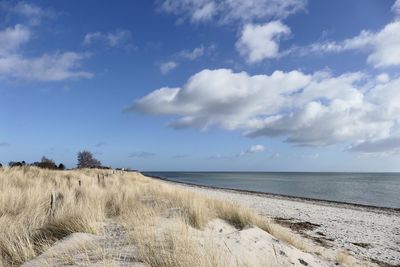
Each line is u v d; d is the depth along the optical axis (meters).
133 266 4.91
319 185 76.06
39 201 9.51
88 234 6.75
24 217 7.75
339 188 65.44
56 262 5.04
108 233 6.98
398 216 25.20
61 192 11.17
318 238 14.55
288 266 6.80
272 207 26.19
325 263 8.44
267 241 8.34
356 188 65.88
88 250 5.61
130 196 12.20
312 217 21.64
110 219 8.52
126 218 8.09
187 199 12.63
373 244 14.39
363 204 36.62
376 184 83.00
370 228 18.83
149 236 6.29
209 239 6.86
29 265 5.06
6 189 11.16
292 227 17.03
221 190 49.53
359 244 14.06
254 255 6.95
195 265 4.87
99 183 18.86
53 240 6.53
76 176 22.59
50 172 23.22
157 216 9.00
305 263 7.70
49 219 7.81
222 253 5.92
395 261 11.80
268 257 7.06
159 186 20.97
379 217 24.02
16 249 5.58
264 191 53.75
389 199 43.34
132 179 29.98
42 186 14.66
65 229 6.99
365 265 10.23
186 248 5.60
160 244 5.88
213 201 13.34
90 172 33.44
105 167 59.06
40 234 6.77
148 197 13.71
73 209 8.27
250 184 78.88
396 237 16.48
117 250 5.64
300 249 9.69
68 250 5.58
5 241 5.89
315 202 34.38
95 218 8.09
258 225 10.54
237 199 32.09
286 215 21.83
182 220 8.81
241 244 7.47
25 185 14.30
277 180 109.19
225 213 11.37
